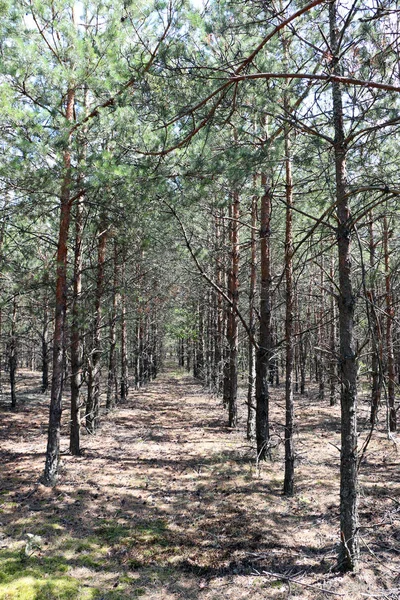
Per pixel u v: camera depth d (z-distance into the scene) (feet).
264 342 30.68
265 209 30.53
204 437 39.65
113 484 26.76
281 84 15.44
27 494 24.49
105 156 18.53
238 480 27.71
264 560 18.30
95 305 36.14
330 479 27.71
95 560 18.40
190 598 15.96
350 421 16.46
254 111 14.29
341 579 16.38
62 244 26.76
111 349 50.67
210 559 18.51
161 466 30.63
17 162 19.80
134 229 26.71
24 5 23.13
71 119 25.95
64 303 26.99
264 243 30.76
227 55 14.55
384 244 26.58
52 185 21.03
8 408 51.65
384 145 16.57
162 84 14.52
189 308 77.56
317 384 81.25
